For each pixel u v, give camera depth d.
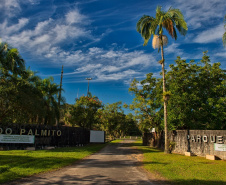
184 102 19.30
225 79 21.33
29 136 19.92
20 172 8.27
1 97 18.42
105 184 6.89
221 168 10.44
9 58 18.83
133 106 28.94
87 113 31.75
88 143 31.39
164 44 19.17
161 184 7.12
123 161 12.69
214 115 18.95
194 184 7.10
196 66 21.05
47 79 27.09
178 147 19.48
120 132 69.06
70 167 10.11
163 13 18.78
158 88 25.78
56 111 26.47
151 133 30.44
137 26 19.98
